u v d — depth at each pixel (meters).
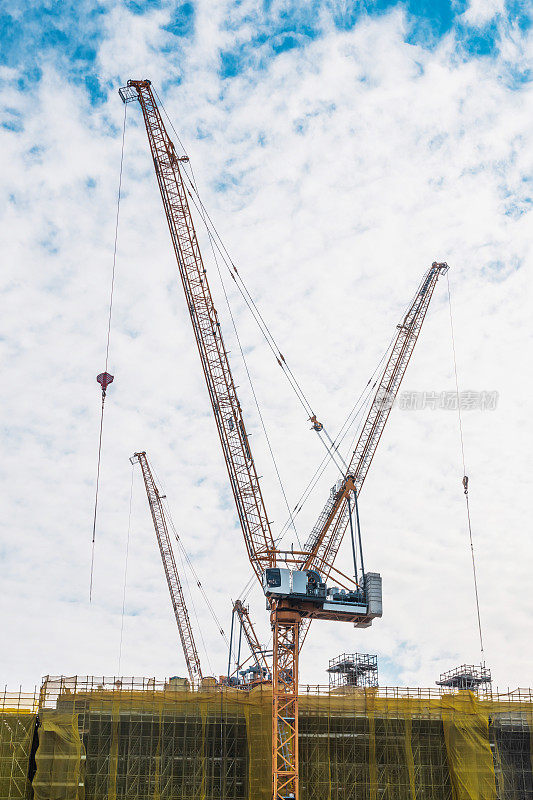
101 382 114.62
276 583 96.62
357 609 99.50
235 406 107.06
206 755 97.00
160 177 115.19
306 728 100.00
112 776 92.81
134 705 97.38
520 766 100.88
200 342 108.94
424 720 101.06
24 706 94.19
